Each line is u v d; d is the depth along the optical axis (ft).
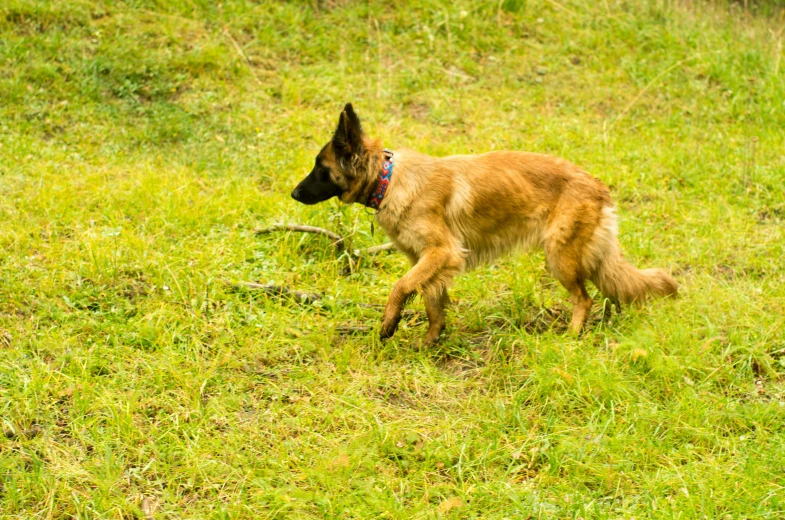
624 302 19.03
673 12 37.37
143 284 19.15
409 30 34.65
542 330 18.92
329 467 13.88
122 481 13.61
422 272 17.58
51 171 24.07
